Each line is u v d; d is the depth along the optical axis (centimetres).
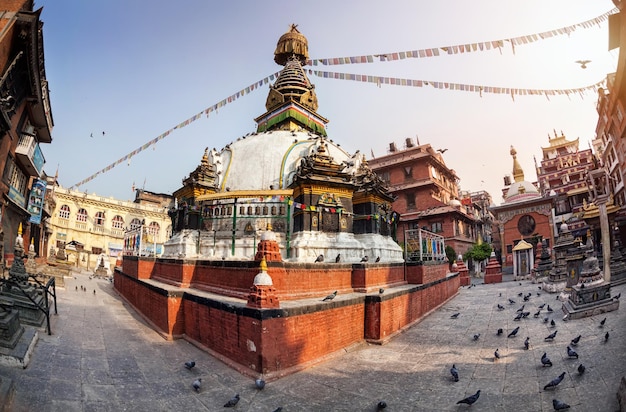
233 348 909
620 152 2992
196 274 1370
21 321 998
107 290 2259
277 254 1060
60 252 3478
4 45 1269
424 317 1573
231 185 1906
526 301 1792
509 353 974
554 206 4738
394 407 699
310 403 717
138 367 861
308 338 937
